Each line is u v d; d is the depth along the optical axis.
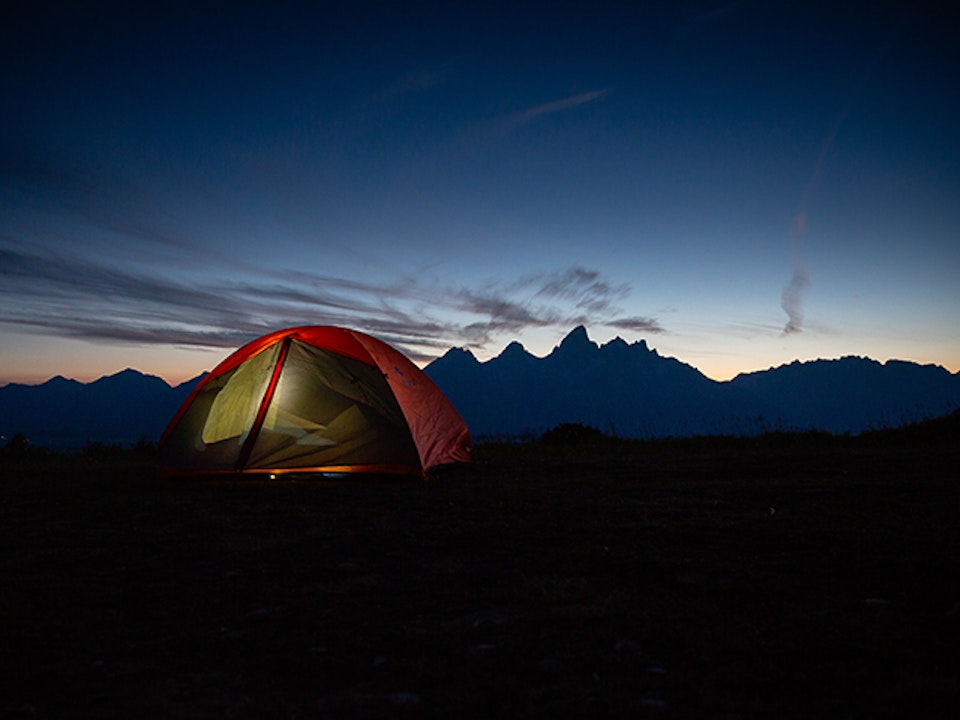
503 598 4.32
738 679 2.98
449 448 12.31
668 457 14.55
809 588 4.41
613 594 4.35
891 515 6.77
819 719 2.57
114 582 4.81
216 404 11.07
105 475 11.79
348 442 10.67
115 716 2.68
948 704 2.67
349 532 6.54
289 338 11.32
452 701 2.81
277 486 9.98
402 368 12.26
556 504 8.06
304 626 3.83
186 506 8.19
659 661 3.21
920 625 3.65
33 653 3.43
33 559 5.50
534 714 2.66
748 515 7.07
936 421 17.11
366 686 2.99
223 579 4.88
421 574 4.97
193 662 3.30
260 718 2.67
